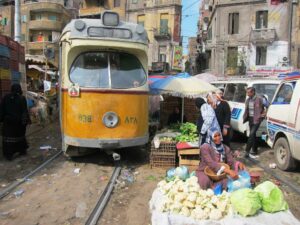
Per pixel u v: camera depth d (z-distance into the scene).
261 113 11.90
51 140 15.01
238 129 14.05
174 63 55.22
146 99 10.76
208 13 72.00
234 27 48.56
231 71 46.78
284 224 5.24
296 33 43.81
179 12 66.31
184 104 13.88
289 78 10.78
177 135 10.79
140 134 10.55
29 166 10.48
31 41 71.25
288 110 10.19
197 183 6.04
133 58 10.77
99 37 10.27
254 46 46.81
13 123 11.12
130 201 7.58
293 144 9.83
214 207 5.50
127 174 9.59
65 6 78.38
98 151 11.95
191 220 5.35
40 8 69.56
